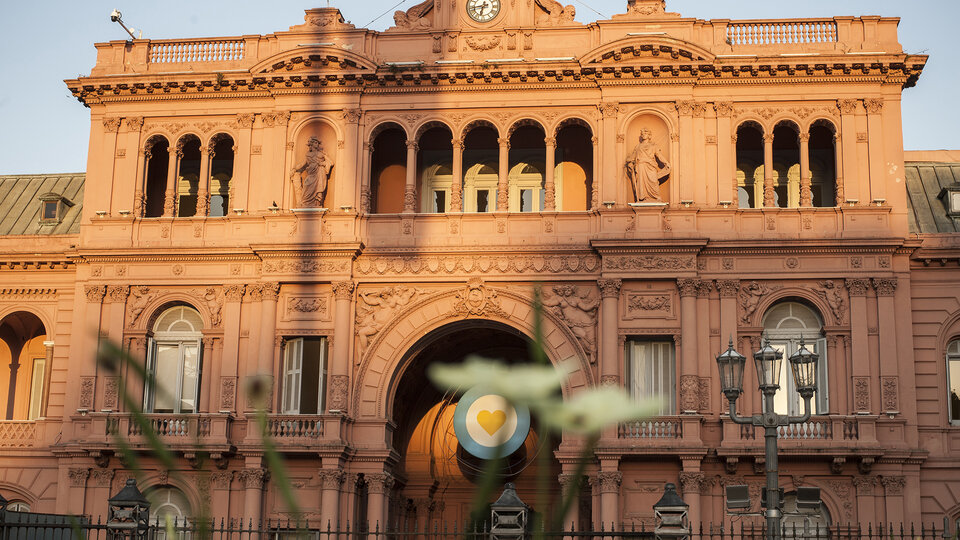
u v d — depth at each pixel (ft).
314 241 152.66
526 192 162.81
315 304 152.66
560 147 162.50
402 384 160.86
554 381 12.95
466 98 157.38
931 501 141.08
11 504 158.20
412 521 169.48
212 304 155.33
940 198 162.50
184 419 149.69
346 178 155.94
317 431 146.82
